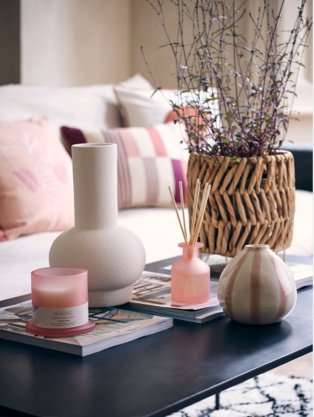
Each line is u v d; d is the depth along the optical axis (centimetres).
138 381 134
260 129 198
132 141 307
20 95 314
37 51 433
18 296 192
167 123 324
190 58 436
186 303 172
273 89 200
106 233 167
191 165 201
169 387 132
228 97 200
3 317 162
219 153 199
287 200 201
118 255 166
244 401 244
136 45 463
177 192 306
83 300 154
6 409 124
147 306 172
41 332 151
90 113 325
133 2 460
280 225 200
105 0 454
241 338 158
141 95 334
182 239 261
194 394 129
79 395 128
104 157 166
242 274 164
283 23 405
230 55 360
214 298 177
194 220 175
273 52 208
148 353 148
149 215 295
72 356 146
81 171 166
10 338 154
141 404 125
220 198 196
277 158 197
